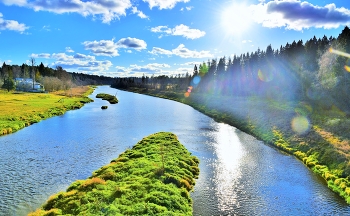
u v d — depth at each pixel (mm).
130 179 23281
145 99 132500
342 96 56125
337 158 29203
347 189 23266
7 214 19375
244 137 47156
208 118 69938
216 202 21703
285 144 40000
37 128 51844
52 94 128625
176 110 86125
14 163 30672
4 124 49969
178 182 23609
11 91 131000
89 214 16875
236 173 28609
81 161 31703
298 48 116062
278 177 27531
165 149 33938
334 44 70375
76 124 56719
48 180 25875
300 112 56562
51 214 17891
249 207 21000
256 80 120000
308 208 21047
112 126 54844
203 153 36156
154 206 17828
